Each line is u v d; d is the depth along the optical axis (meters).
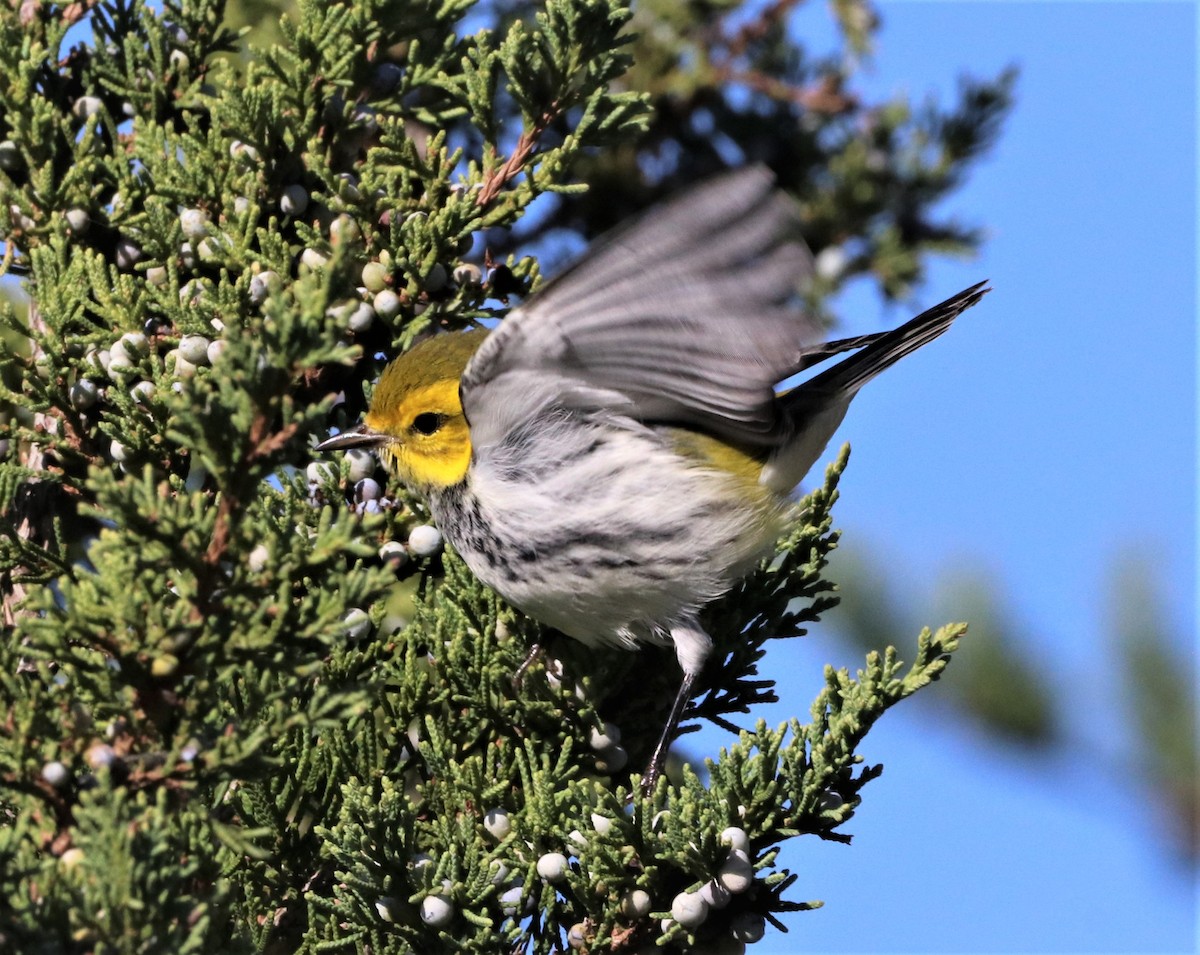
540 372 7.30
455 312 8.06
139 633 5.06
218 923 5.49
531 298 6.59
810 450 8.70
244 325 7.35
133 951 4.79
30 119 8.00
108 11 8.55
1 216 7.90
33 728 5.16
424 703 7.29
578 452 7.88
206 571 5.05
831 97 12.21
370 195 7.80
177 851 5.20
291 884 6.77
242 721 5.26
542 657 7.77
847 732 6.50
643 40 12.15
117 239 8.16
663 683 8.22
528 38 8.03
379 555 7.92
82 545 8.08
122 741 5.14
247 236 7.64
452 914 6.30
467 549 8.00
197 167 7.89
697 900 6.27
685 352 6.88
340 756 6.95
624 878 6.43
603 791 6.68
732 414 7.58
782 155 12.45
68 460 7.56
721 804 6.39
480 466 7.87
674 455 8.01
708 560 8.01
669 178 12.23
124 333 7.53
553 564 7.87
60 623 5.02
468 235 8.01
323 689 5.14
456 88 8.18
